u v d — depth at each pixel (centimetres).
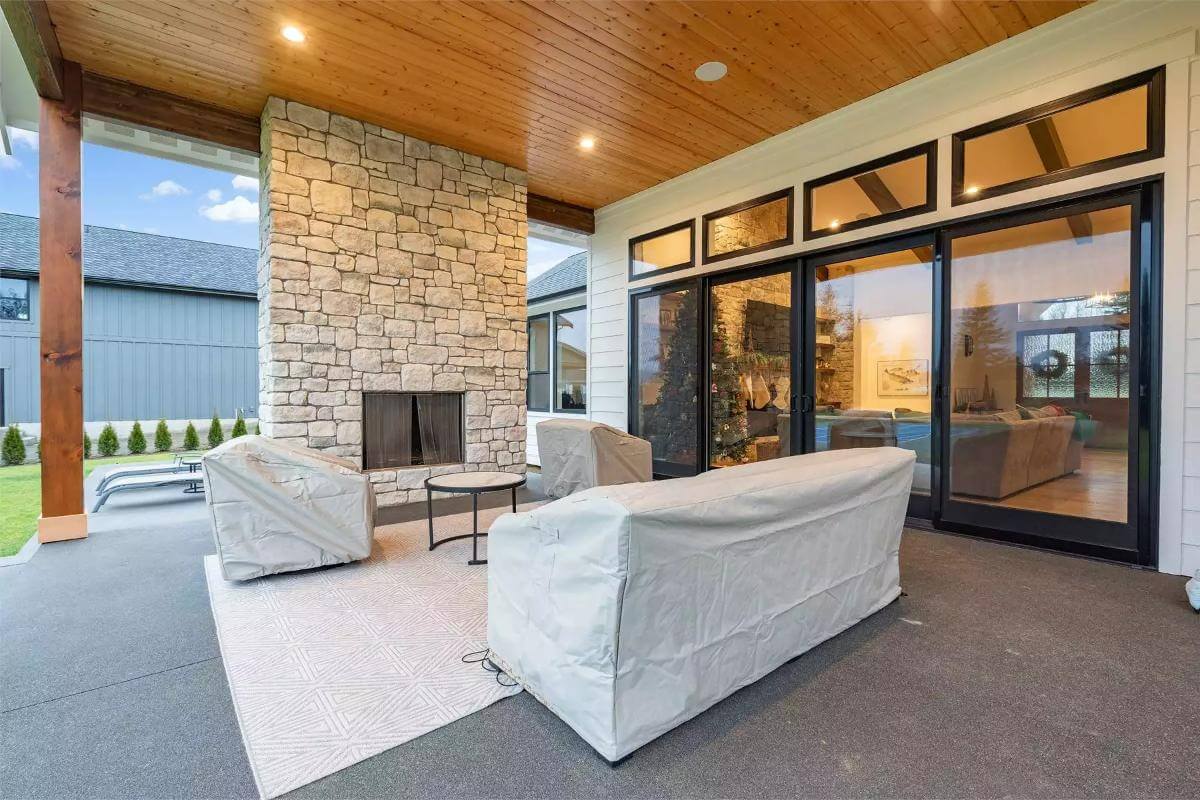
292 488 295
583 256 929
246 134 451
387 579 294
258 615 246
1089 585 282
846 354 450
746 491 174
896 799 135
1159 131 301
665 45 359
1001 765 147
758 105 439
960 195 378
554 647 163
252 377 1099
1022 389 354
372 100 432
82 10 321
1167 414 300
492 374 550
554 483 493
